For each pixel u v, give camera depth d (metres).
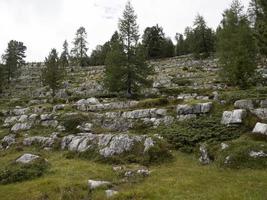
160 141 27.17
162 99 41.75
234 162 21.53
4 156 31.62
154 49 110.75
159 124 35.44
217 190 17.20
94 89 68.75
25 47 115.31
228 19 50.41
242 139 24.80
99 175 21.77
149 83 53.84
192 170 21.95
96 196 17.55
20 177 22.36
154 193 17.47
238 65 42.81
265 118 27.67
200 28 100.00
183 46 118.75
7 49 105.25
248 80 46.91
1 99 77.31
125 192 17.66
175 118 35.16
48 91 78.56
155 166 24.33
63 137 33.53
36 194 18.44
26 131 41.94
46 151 32.16
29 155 26.78
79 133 36.25
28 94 81.75
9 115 53.25
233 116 28.73
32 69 122.38
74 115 41.12
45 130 40.78
